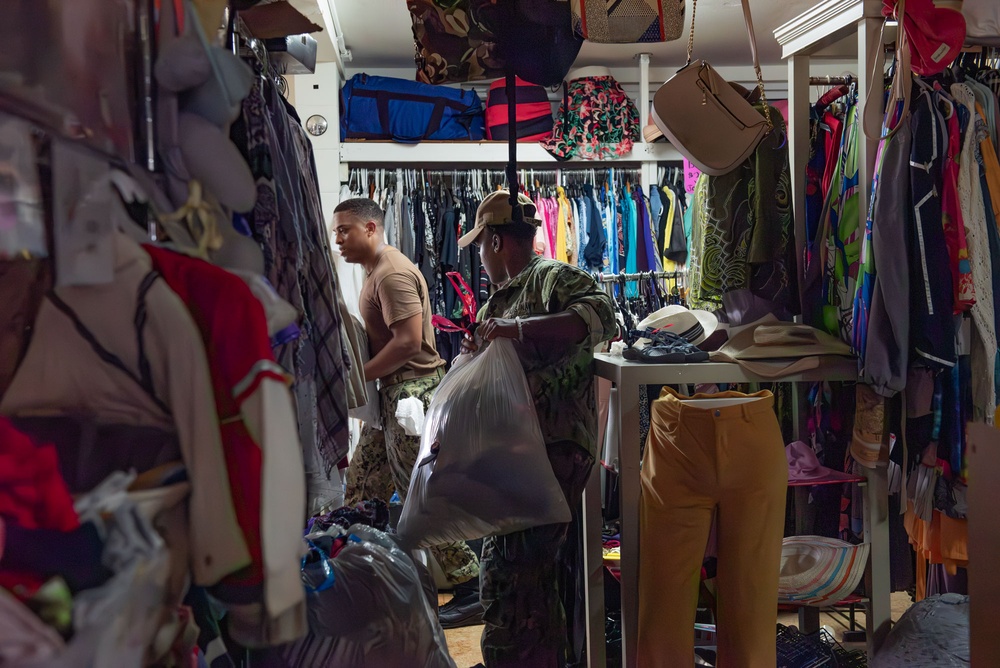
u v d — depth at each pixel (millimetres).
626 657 2066
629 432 2051
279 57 1726
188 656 907
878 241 1995
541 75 2117
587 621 2256
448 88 5238
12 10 812
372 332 3045
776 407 2590
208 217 1021
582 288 2084
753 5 4402
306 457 1485
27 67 815
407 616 1531
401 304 2906
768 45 5168
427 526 1953
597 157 5121
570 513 1979
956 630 1879
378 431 3115
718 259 2348
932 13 2002
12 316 886
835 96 2486
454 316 4887
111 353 865
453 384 2039
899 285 1975
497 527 1959
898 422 2133
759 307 2371
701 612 2641
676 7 2027
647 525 1979
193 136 984
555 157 5125
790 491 2529
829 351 2082
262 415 846
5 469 696
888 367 1983
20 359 880
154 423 874
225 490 841
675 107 2262
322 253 1647
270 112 1472
